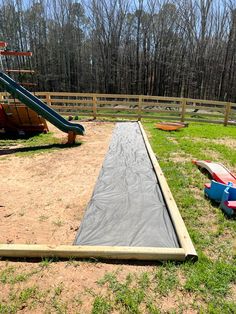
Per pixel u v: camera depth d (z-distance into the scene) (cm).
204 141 726
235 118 1181
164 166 484
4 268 220
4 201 349
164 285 199
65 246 235
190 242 242
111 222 288
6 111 772
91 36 2705
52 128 917
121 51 2628
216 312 176
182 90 2545
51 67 2700
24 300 187
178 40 2480
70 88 2733
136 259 228
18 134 794
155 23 2462
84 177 436
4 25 2539
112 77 2619
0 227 286
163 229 274
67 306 182
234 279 206
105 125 981
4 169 482
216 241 260
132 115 1119
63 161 526
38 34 2677
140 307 180
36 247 234
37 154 582
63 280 205
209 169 442
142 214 306
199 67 2342
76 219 302
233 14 2308
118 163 504
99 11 2467
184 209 324
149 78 2627
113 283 202
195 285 199
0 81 623
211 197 347
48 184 408
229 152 607
